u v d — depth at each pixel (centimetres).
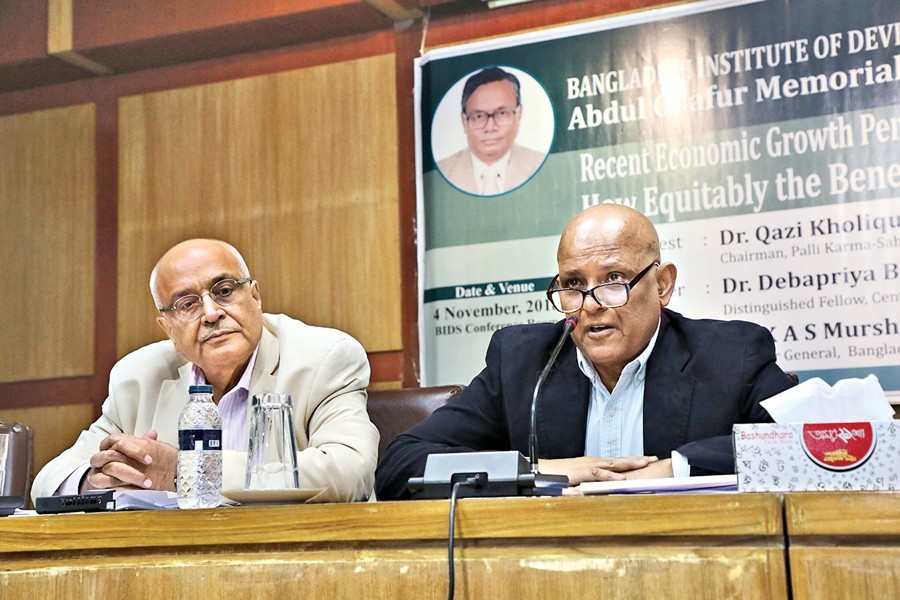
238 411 233
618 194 297
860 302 273
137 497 153
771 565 106
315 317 330
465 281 308
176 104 354
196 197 348
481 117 312
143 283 350
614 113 300
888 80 276
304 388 229
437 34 324
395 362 320
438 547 118
